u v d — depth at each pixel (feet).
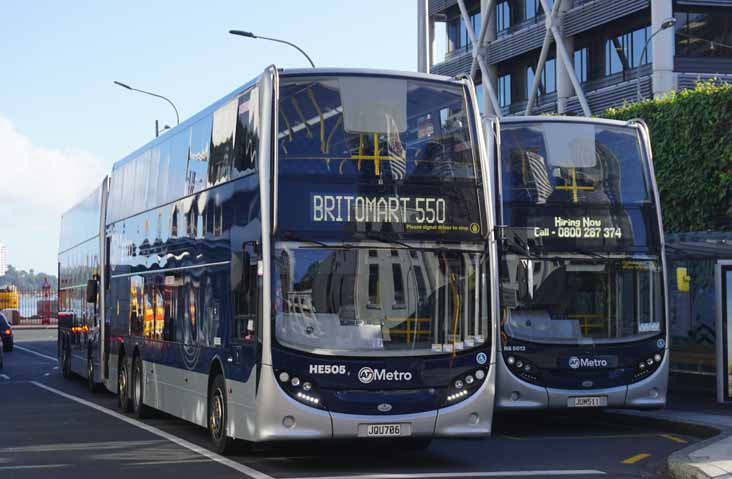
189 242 53.16
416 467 43.24
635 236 58.85
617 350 57.21
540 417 66.18
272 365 41.01
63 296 100.63
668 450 49.26
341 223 42.22
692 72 139.33
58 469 42.50
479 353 42.83
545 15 161.79
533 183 58.39
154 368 59.41
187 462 44.37
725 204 84.43
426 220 43.01
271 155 42.24
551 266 57.47
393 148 43.19
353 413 41.24
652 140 89.45
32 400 76.54
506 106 172.96
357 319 41.75
